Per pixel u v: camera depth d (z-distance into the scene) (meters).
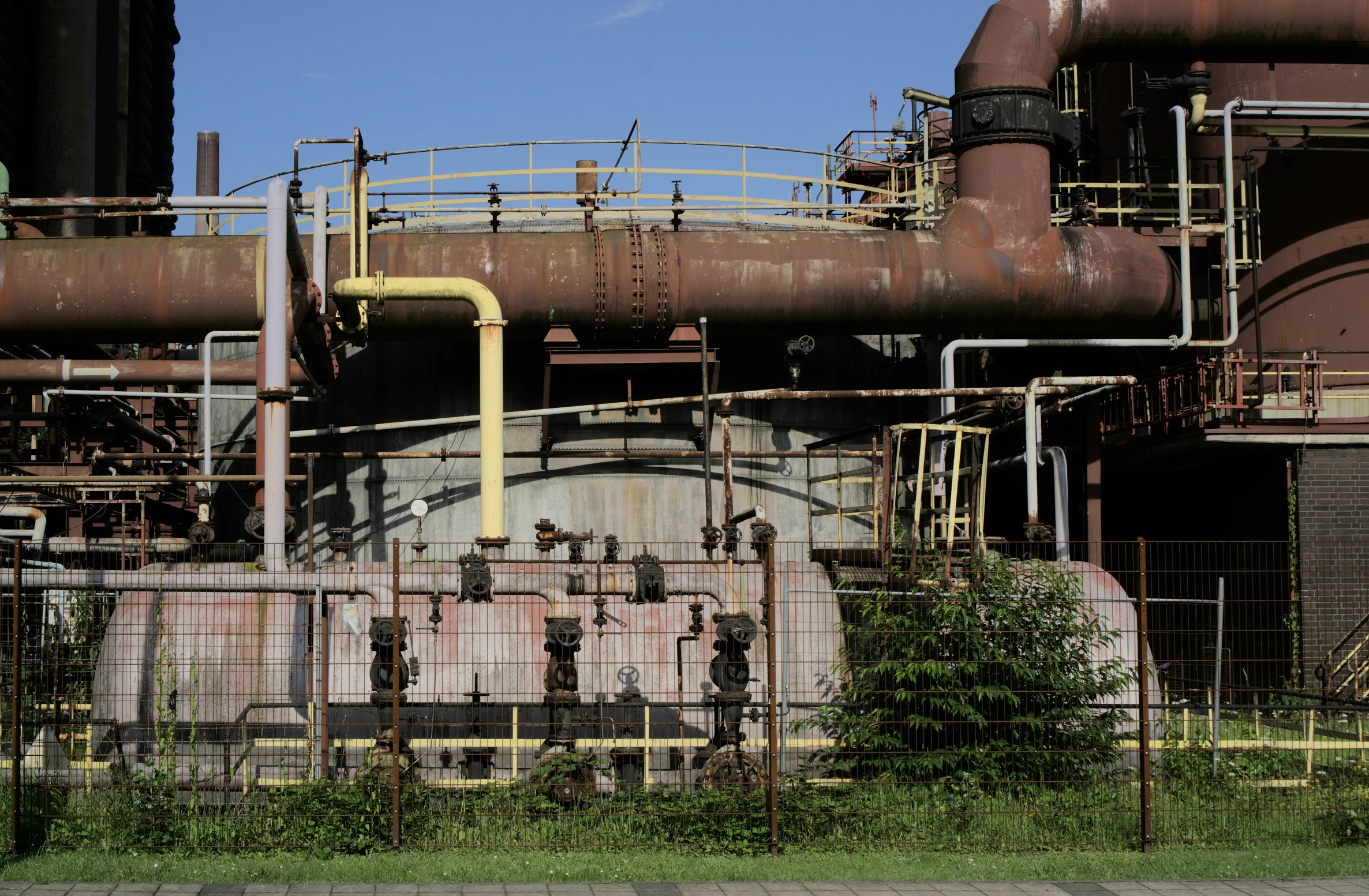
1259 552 18.23
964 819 10.05
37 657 11.35
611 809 10.07
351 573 11.12
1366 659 16.92
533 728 12.41
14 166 27.53
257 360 16.81
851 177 27.11
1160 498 21.73
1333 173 19.44
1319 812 10.39
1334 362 19.22
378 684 10.70
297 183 17.14
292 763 11.09
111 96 29.66
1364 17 18.30
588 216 18.47
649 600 11.23
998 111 18.22
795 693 11.89
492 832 9.73
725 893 8.42
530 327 17.77
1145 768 9.73
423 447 20.17
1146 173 21.03
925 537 16.97
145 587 10.73
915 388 20.97
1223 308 18.92
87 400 19.48
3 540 15.12
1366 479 17.34
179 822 9.52
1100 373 20.72
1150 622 19.59
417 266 17.28
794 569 13.48
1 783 9.70
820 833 9.83
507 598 13.02
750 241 17.86
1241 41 18.53
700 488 19.84
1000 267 17.83
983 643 11.32
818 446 18.78
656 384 19.84
